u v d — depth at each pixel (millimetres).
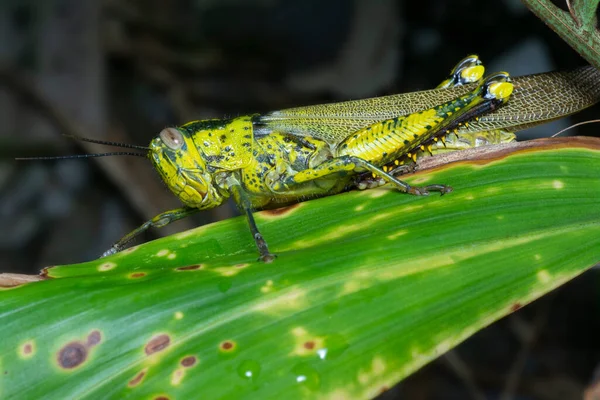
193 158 158
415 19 375
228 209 303
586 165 133
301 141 160
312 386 113
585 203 129
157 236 296
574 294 291
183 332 121
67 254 316
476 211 129
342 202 136
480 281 122
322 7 433
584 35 124
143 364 120
